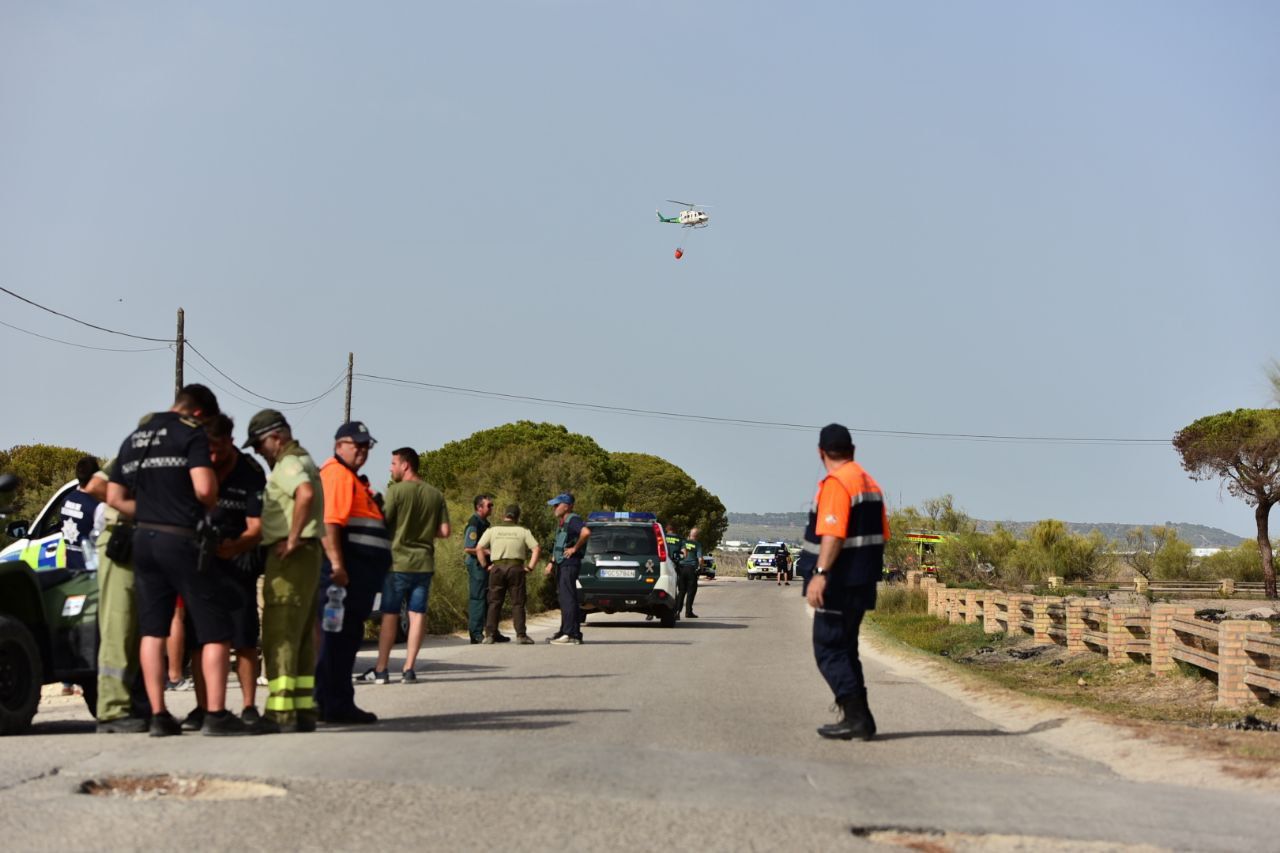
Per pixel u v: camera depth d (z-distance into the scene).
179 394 8.48
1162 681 15.60
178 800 6.38
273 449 8.86
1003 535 48.16
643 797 6.66
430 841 5.68
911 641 25.30
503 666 15.06
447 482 63.62
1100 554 48.59
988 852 6.08
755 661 16.52
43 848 5.45
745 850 5.73
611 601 24.06
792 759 8.25
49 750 7.69
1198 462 47.94
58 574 10.27
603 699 11.47
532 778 7.00
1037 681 17.14
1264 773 8.26
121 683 8.88
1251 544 50.12
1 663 9.09
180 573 8.27
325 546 9.31
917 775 7.84
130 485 8.41
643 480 91.56
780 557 63.22
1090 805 7.08
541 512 36.94
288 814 6.08
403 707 10.67
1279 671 13.20
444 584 23.06
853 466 9.40
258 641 9.14
